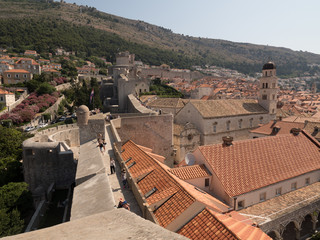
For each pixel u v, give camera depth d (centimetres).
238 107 6388
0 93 8312
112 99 8662
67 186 4084
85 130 2911
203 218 1638
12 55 17012
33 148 3975
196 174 2544
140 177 2269
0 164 4125
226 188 2408
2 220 2628
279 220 2247
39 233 449
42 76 11512
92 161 1977
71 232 453
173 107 6850
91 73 17550
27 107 8156
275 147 3123
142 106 5362
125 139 3728
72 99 11150
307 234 2627
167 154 4016
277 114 8044
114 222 514
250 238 1520
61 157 4066
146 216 1434
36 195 3512
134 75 11794
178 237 430
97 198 1270
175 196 1820
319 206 2627
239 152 2884
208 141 5594
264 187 2566
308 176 2991
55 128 5847
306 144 3362
